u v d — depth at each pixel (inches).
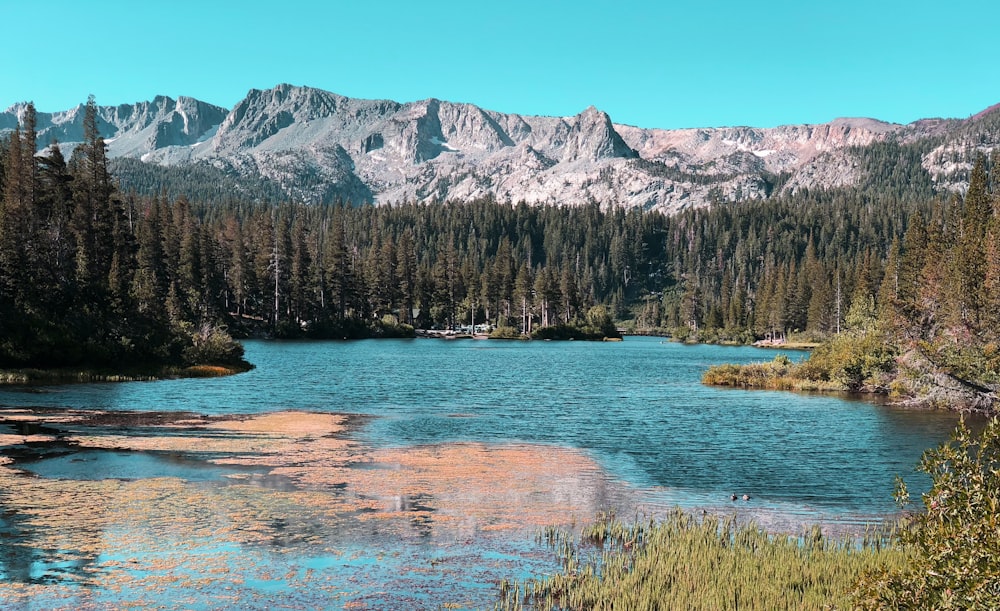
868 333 2500.0
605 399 2062.0
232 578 601.6
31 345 2158.0
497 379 2642.7
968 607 365.4
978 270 2148.1
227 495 857.5
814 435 1434.5
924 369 1942.7
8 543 666.8
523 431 1449.3
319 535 719.1
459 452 1194.0
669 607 546.9
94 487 877.8
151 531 713.6
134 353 2444.6
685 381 2687.0
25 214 2982.3
